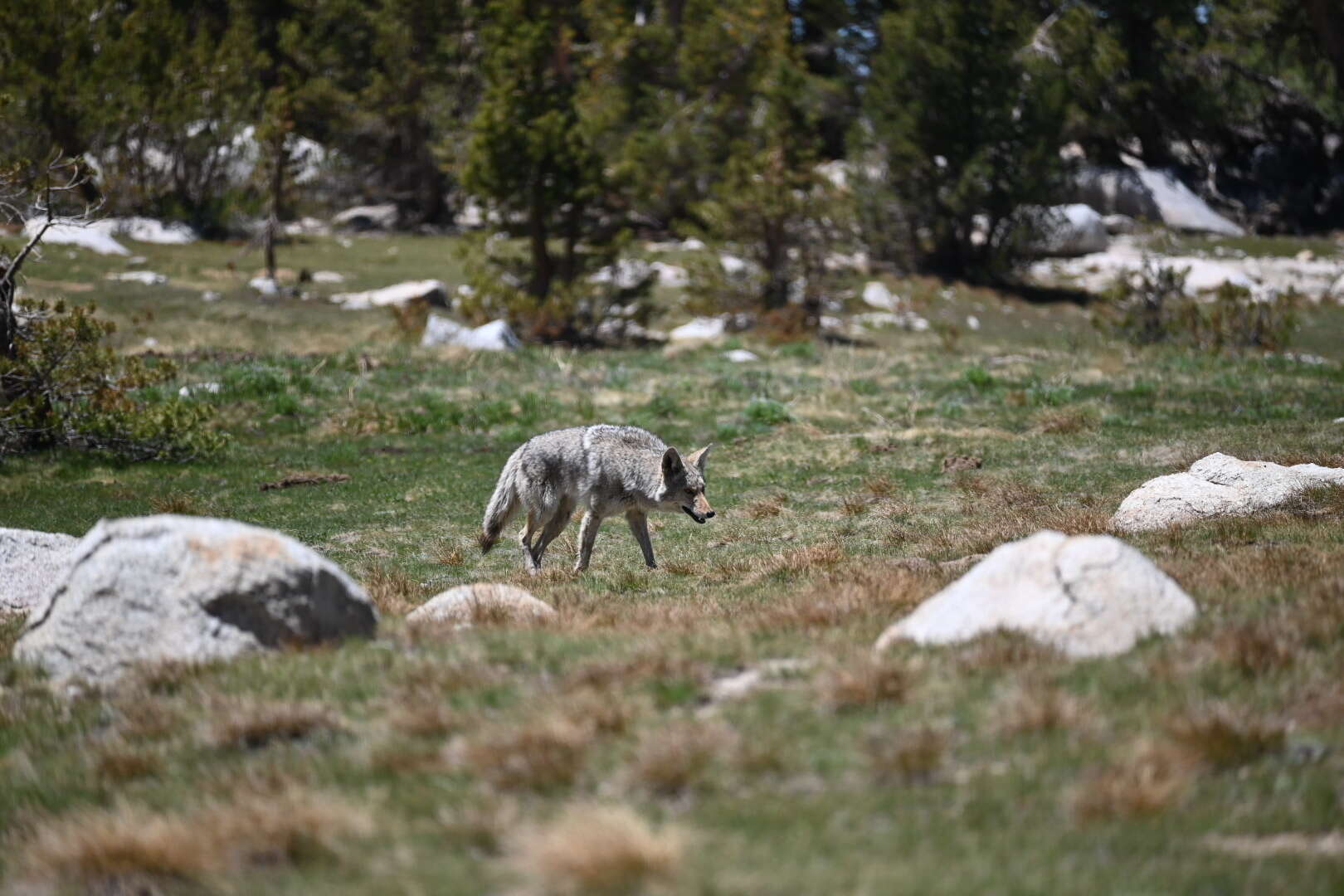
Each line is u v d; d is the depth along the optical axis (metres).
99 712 21.23
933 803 15.68
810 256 124.81
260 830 15.44
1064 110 162.38
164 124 161.62
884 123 166.12
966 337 127.69
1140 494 42.38
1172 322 104.12
